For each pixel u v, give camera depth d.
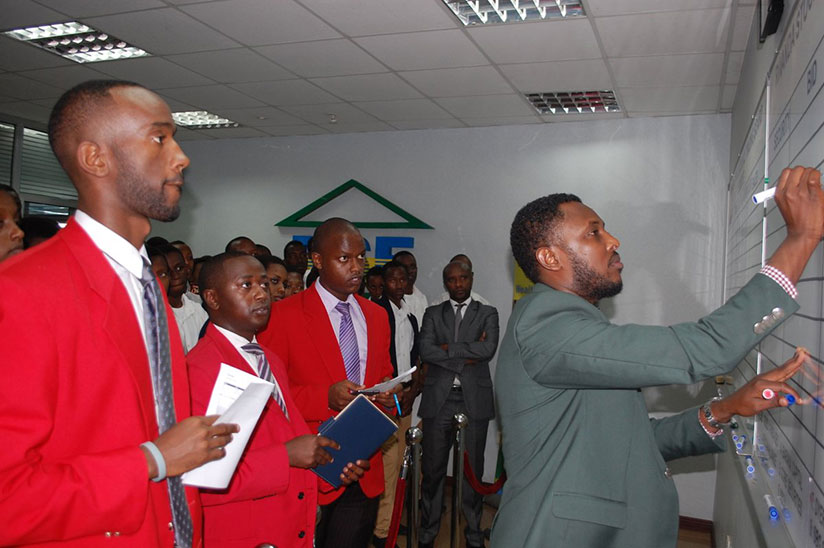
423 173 5.67
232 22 3.45
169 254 3.50
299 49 3.83
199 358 1.73
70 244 1.05
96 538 1.00
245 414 1.28
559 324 1.22
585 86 4.27
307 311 2.39
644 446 1.28
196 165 6.60
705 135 4.78
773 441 1.72
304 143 6.16
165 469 1.00
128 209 1.10
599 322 1.20
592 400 1.28
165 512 1.12
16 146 5.98
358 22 3.39
